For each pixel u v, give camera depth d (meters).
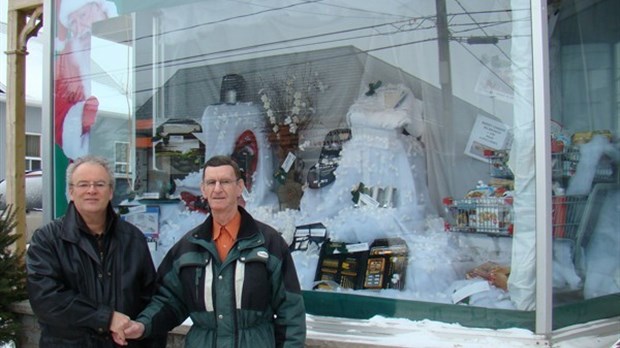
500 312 3.06
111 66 4.54
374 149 3.68
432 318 3.25
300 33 3.94
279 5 3.98
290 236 3.87
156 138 4.43
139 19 4.44
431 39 3.48
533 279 2.98
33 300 2.43
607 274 3.36
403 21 3.58
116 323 2.41
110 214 2.60
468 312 3.15
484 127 3.26
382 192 3.63
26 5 5.00
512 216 3.10
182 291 2.57
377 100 3.68
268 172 4.04
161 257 4.31
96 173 2.48
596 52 3.45
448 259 3.32
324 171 3.84
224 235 2.52
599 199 3.40
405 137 3.58
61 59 4.64
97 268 2.51
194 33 4.28
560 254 3.14
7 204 4.76
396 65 3.61
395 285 3.44
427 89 3.50
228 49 4.18
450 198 3.38
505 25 3.19
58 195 4.60
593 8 3.46
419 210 3.48
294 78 3.97
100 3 4.53
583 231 3.29
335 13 3.81
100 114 4.57
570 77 3.33
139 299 2.61
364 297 3.47
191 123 4.32
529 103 3.02
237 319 2.41
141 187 4.46
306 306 3.63
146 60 4.45
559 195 3.19
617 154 3.49
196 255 2.48
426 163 3.49
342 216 3.73
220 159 2.52
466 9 3.34
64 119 4.62
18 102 5.08
